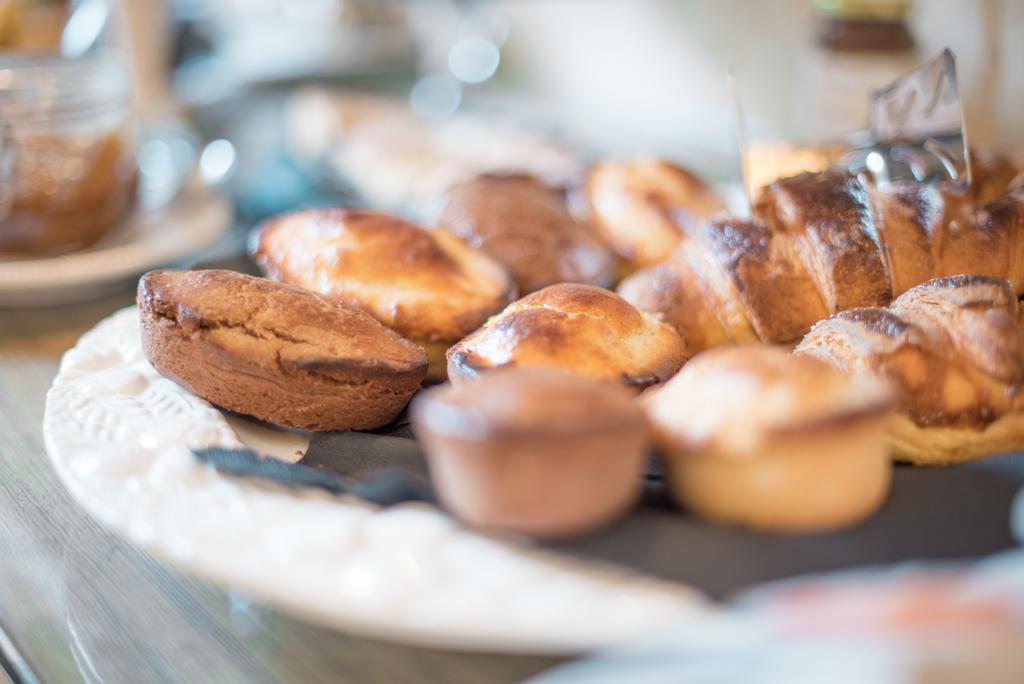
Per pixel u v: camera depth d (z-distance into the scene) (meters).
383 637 0.43
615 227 0.65
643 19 1.12
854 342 0.45
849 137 0.60
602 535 0.40
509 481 0.39
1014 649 0.35
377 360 0.48
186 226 0.78
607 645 0.37
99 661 0.43
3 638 0.44
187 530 0.41
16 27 0.85
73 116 0.70
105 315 0.67
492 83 1.30
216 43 1.36
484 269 0.57
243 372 0.48
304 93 1.08
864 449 0.40
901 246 0.50
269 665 0.42
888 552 0.39
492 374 0.45
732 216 0.55
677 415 0.41
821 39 0.79
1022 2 0.78
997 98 0.81
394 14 1.35
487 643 0.38
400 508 0.42
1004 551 0.39
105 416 0.47
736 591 0.38
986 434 0.45
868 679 0.35
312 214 0.57
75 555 0.47
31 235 0.70
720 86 1.05
